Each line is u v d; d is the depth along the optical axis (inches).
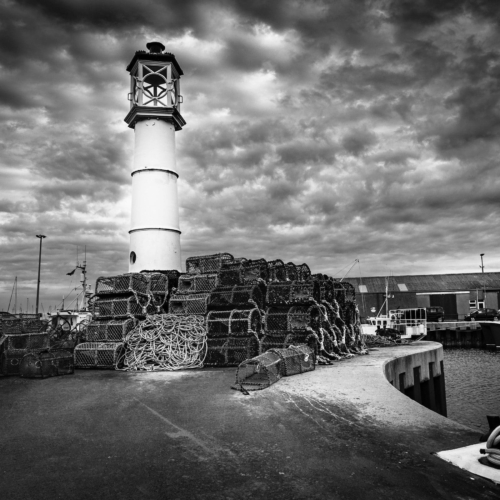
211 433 212.1
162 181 717.9
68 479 160.2
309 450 186.5
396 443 193.6
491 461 162.2
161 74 758.5
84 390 326.3
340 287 624.7
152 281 547.5
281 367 365.1
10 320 487.5
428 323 2079.2
